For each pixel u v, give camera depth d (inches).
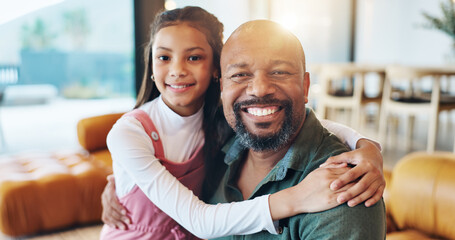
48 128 228.8
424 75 171.8
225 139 48.6
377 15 323.9
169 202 40.1
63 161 118.8
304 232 35.0
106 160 116.0
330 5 310.8
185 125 47.5
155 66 45.0
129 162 42.5
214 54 46.1
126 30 317.4
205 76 44.9
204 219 37.7
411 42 308.8
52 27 308.8
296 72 36.7
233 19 272.7
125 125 44.1
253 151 41.2
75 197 103.6
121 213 48.3
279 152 40.3
